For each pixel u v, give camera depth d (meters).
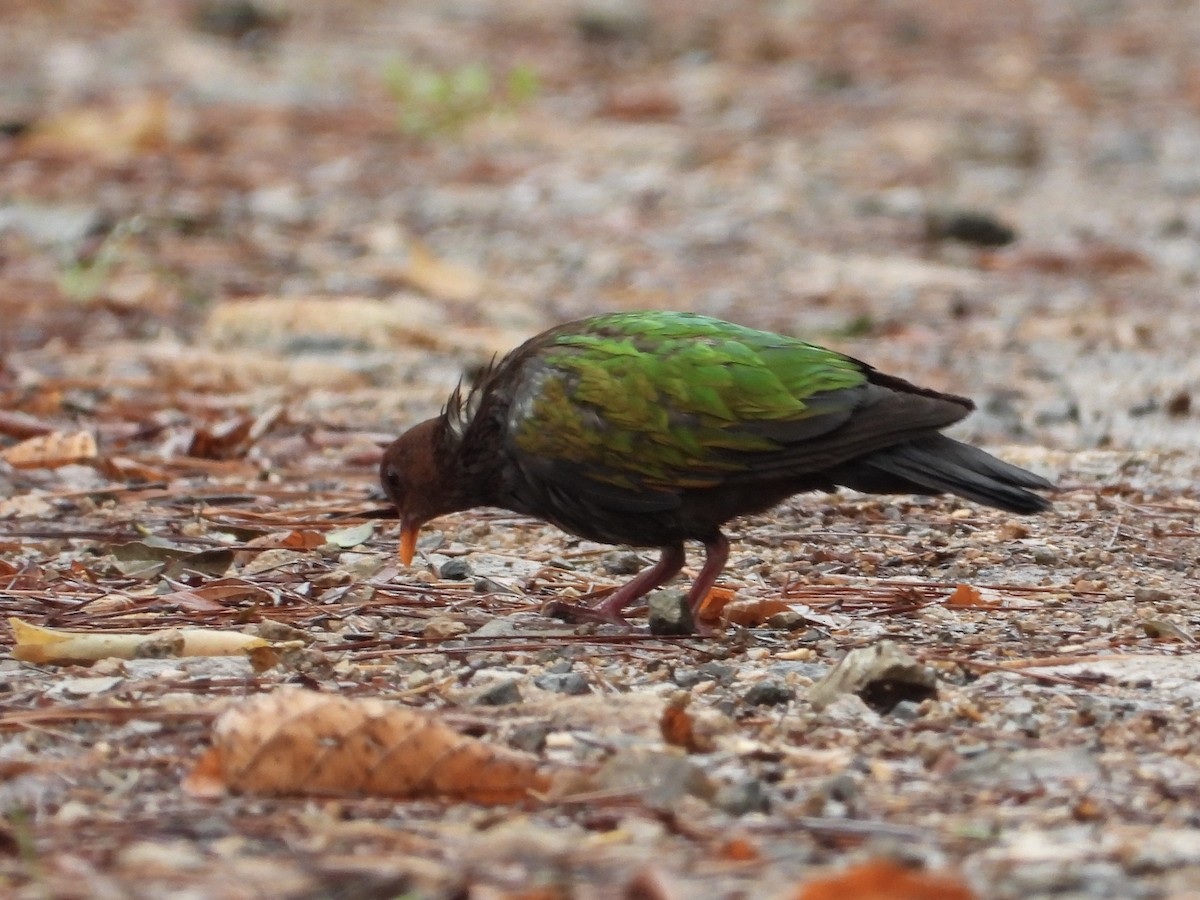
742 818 6.95
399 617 10.03
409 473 10.16
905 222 28.38
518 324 21.47
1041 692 8.69
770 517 12.75
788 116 36.97
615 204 28.91
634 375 9.44
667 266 25.16
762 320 21.95
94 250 23.91
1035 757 7.60
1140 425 16.89
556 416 9.55
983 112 37.88
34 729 7.82
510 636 9.56
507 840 6.58
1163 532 12.41
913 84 40.91
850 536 12.22
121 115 31.94
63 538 11.96
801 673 8.96
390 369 18.72
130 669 8.91
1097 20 49.91
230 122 33.94
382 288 22.89
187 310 21.22
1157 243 27.23
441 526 12.43
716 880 6.22
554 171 31.28
